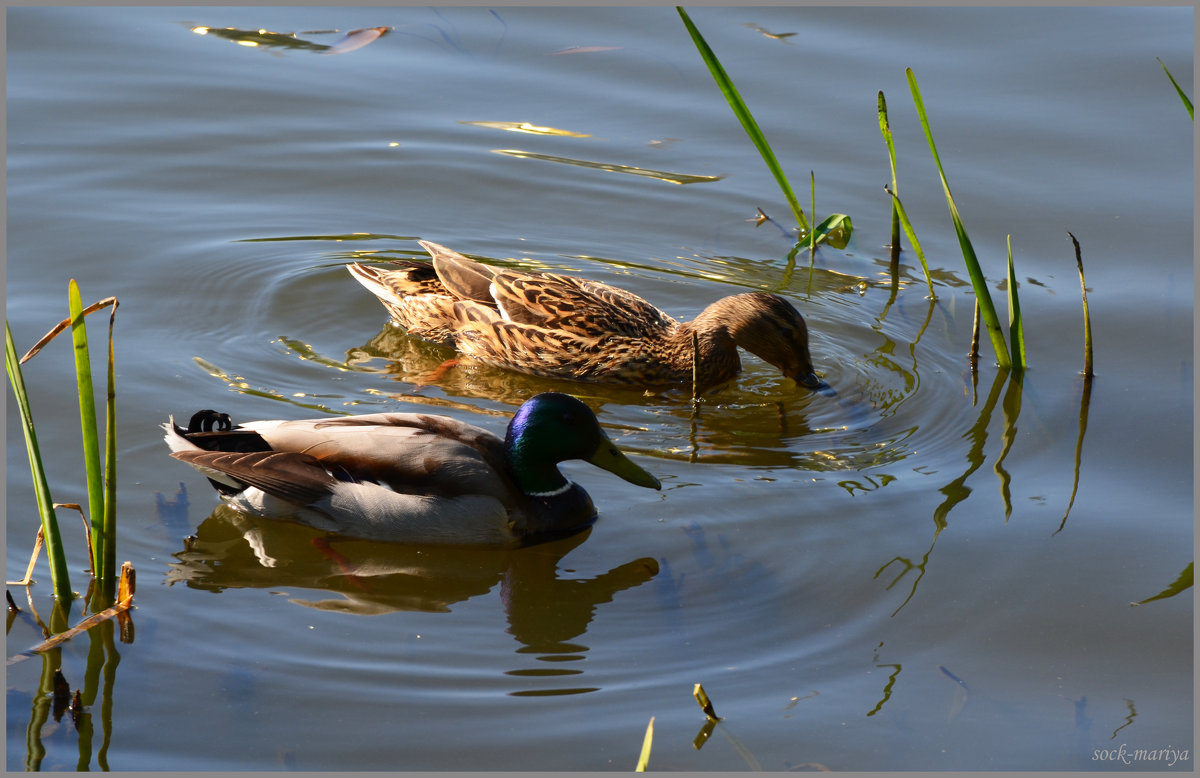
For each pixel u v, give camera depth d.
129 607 10.41
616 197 18.56
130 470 12.38
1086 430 13.52
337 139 19.44
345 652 10.13
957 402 14.20
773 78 20.72
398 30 22.19
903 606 10.78
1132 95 20.00
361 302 16.38
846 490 12.55
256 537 11.69
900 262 17.19
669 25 22.16
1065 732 9.33
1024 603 10.82
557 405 11.88
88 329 14.85
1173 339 15.14
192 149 19.00
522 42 21.77
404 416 12.15
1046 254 16.95
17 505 11.72
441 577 11.28
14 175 18.02
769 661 10.13
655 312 15.77
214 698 9.52
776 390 15.03
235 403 13.60
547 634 10.45
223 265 16.58
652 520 12.12
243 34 21.98
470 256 17.22
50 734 9.09
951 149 19.06
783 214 18.19
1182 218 17.42
